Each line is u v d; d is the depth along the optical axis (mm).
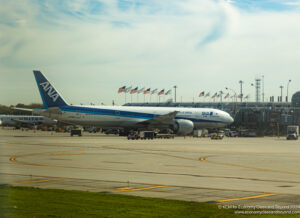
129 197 17406
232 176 25641
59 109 78375
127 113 82938
